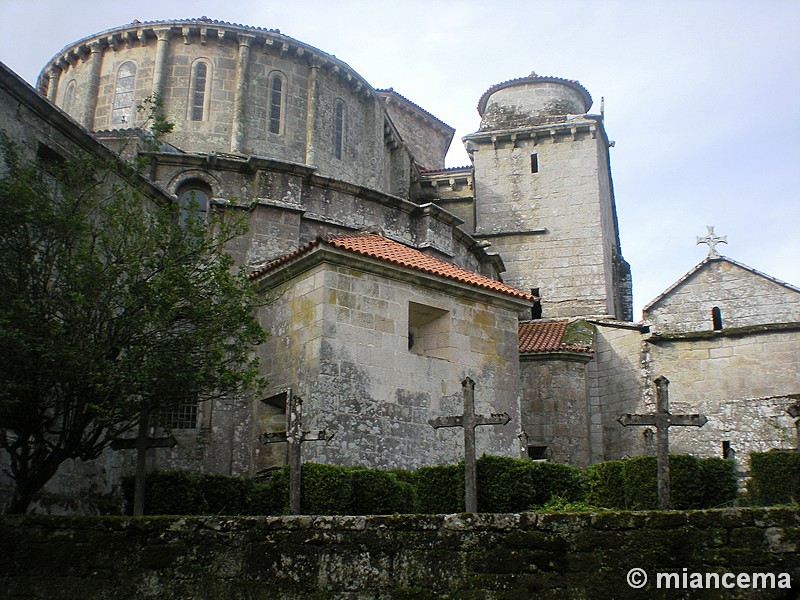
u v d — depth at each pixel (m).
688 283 29.45
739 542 9.07
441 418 14.95
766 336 27.30
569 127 39.91
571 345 31.14
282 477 17.06
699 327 28.75
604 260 38.12
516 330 24.84
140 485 15.13
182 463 22.83
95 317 14.60
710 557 9.12
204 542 11.52
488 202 40.31
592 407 31.48
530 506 16.11
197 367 15.15
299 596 10.68
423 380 22.00
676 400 28.17
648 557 9.35
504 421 14.38
